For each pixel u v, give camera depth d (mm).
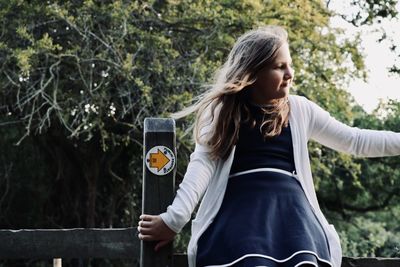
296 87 13805
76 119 12438
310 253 2791
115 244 4340
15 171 15898
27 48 12281
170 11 13508
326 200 18875
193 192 2945
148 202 3115
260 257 2770
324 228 2998
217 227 2914
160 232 2969
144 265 3066
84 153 14703
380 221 21141
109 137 14023
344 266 3646
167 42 12742
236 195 2965
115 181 15438
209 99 3021
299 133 3059
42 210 16047
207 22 13484
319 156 15039
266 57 2961
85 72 12672
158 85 12961
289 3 14555
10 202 16031
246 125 3018
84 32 12617
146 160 3131
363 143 3076
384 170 18594
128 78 12195
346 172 18375
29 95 12562
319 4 15141
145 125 3158
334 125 3104
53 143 14820
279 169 3002
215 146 2980
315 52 14727
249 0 13812
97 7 12695
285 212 2904
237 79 2973
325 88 14945
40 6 12828
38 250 4305
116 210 15719
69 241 4316
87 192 15312
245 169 2996
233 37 13586
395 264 3625
